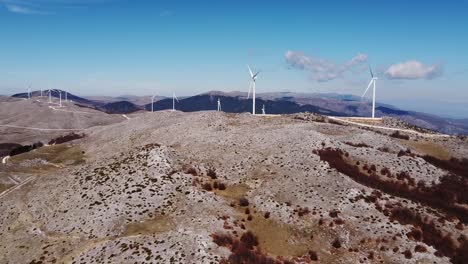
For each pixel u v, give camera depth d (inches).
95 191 3314.5
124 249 2519.7
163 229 2758.4
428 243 2669.8
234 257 2416.3
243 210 3063.5
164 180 3353.8
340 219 2837.1
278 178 3408.0
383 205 2997.0
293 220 2874.0
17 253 2775.6
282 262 2498.8
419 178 3644.2
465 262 2536.9
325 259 2564.0
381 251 2598.4
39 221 3122.5
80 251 2642.7
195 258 2380.7
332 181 3250.5
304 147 3882.9
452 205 3331.7
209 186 3393.2
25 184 3946.9
